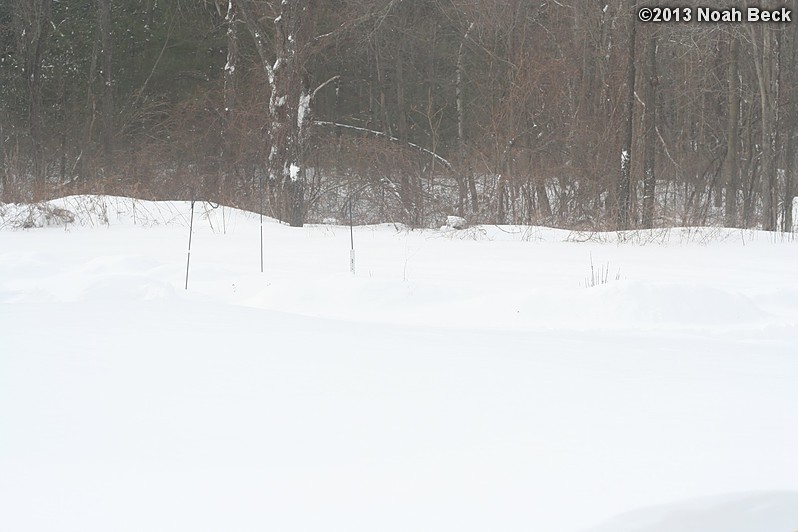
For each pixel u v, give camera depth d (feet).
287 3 80.33
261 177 91.35
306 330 22.79
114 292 30.50
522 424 13.74
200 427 13.19
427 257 52.06
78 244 56.65
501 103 97.66
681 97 118.42
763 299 32.07
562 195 92.68
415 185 87.20
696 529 10.07
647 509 10.25
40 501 10.14
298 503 10.23
